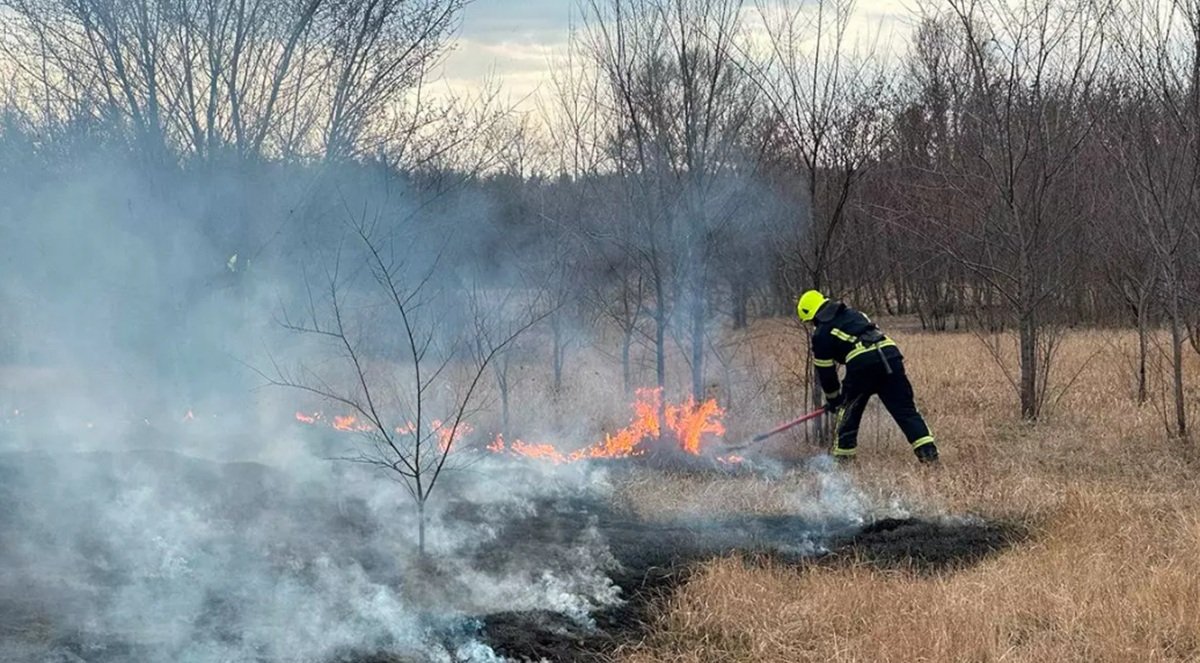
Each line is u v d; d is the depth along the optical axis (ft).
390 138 34.73
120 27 31.37
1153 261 37.96
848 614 18.65
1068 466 30.40
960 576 20.65
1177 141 34.58
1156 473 29.19
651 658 17.13
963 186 45.50
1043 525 24.27
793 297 36.32
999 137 38.93
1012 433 35.70
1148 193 35.63
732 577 19.93
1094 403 40.14
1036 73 38.17
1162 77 33.50
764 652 17.40
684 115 33.04
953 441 34.40
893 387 30.55
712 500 26.66
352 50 33.30
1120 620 17.92
